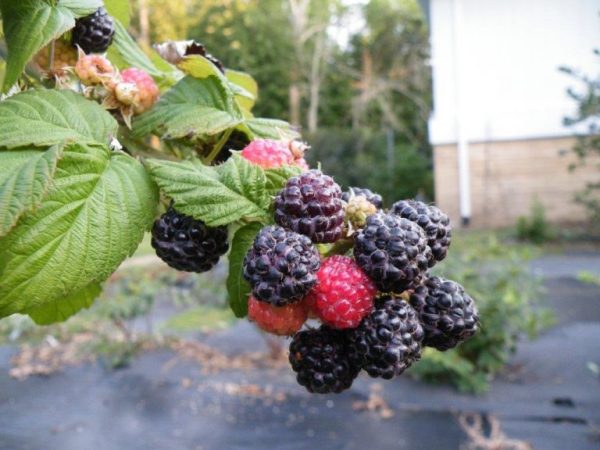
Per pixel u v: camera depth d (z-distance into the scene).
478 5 11.70
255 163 0.82
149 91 0.91
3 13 0.84
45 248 0.67
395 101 21.36
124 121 0.89
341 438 3.88
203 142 0.94
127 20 1.15
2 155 0.71
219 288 5.83
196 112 0.89
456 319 0.78
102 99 0.88
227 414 4.29
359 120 21.20
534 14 11.55
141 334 5.89
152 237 0.83
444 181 12.15
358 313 0.74
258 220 0.80
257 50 14.55
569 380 4.44
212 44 11.24
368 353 0.74
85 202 0.71
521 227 10.35
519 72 11.70
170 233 0.81
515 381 4.50
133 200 0.75
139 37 9.76
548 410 4.02
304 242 0.73
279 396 4.56
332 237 0.75
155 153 0.91
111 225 0.72
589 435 3.67
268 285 0.72
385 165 16.09
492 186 11.92
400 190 15.55
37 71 0.91
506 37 11.69
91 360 5.39
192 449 3.82
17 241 0.66
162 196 0.87
